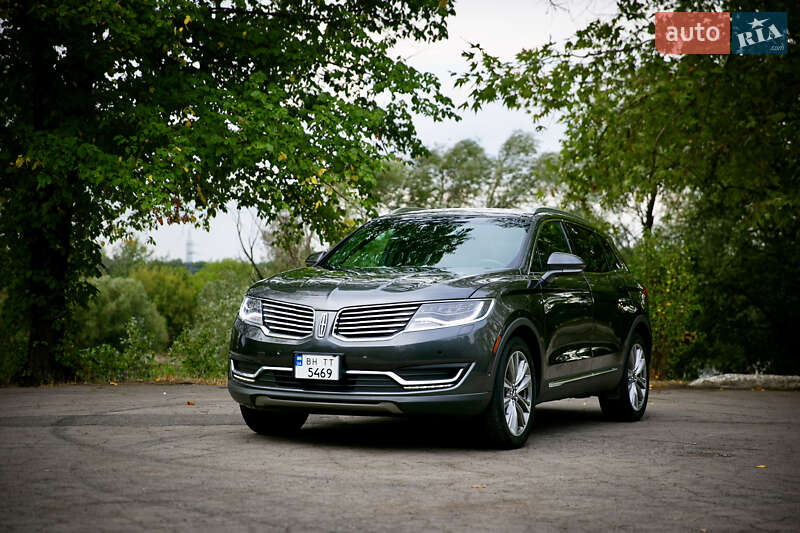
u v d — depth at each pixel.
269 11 14.26
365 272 6.07
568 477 4.65
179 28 12.10
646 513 3.77
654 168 16.91
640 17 15.34
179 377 14.10
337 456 5.21
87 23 11.15
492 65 15.88
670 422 7.89
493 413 5.53
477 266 6.21
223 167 13.02
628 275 8.34
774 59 15.23
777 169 17.95
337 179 12.38
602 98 16.44
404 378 5.30
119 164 11.43
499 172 44.03
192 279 77.19
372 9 14.87
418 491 4.15
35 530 3.24
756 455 5.68
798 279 29.05
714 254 29.86
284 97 12.69
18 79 12.32
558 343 6.40
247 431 6.36
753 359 31.22
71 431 6.23
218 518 3.48
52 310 13.11
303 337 5.50
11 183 12.76
